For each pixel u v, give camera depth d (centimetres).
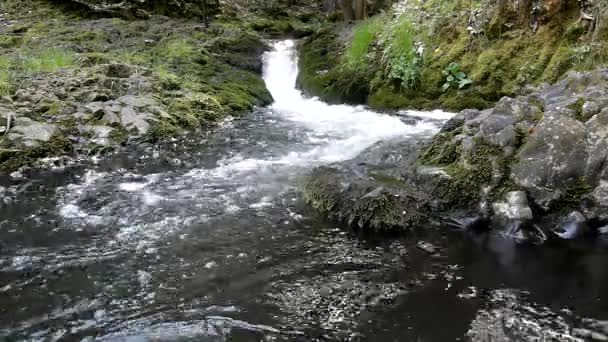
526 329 268
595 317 277
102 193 475
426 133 617
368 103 820
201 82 881
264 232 390
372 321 280
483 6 775
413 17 876
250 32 1249
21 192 479
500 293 302
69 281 323
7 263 344
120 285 319
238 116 791
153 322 282
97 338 268
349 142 632
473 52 756
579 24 667
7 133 584
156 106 716
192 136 675
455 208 401
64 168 549
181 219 415
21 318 286
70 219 416
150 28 1177
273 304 298
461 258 346
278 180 504
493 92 702
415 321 279
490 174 399
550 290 304
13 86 713
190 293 310
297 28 1416
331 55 993
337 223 403
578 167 379
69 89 726
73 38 1040
